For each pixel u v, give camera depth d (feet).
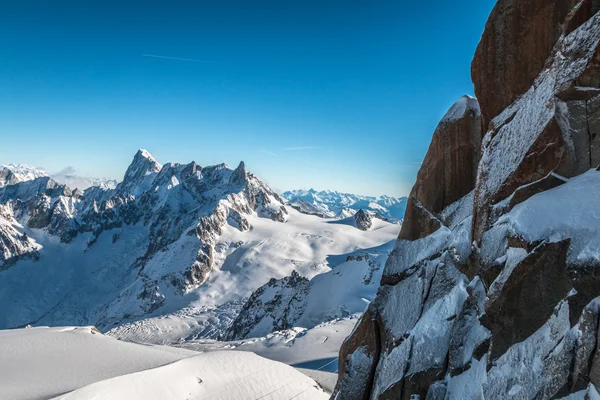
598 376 26.16
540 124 37.81
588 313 27.50
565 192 33.65
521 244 33.60
